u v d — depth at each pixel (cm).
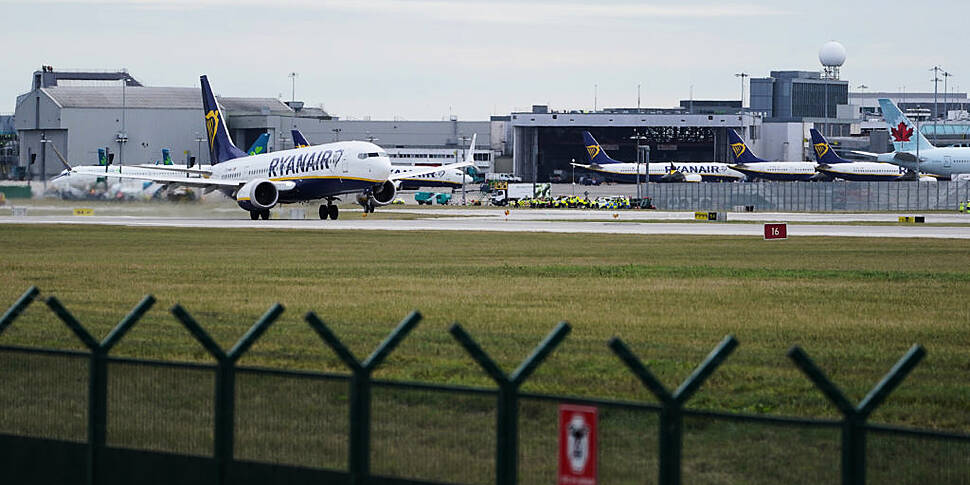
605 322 10600
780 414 6569
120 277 15412
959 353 8825
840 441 4109
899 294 13275
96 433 5225
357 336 9556
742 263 18438
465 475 4562
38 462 5412
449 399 4588
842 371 8006
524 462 4438
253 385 4903
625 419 4612
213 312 11312
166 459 5103
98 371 5216
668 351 8812
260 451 4912
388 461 4666
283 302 12262
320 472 4766
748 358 8481
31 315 10962
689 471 4397
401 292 13412
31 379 5425
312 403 4794
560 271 16538
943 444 4038
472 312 11356
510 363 8150
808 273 16250
